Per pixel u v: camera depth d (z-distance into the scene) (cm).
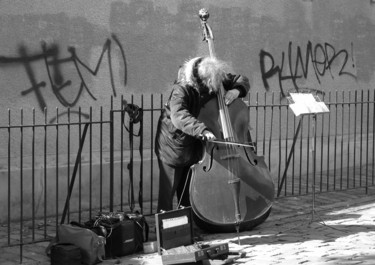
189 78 688
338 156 1141
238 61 1012
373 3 1195
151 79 911
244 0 1016
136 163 895
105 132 870
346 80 1161
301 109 748
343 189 948
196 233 716
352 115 1170
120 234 643
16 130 797
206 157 695
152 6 905
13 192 788
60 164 826
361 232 730
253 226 727
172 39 929
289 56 1076
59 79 827
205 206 692
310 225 764
